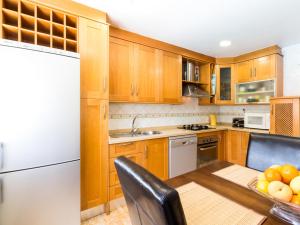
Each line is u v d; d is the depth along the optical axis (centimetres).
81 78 172
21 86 127
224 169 120
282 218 67
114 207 198
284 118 242
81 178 172
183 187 94
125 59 227
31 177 132
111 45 215
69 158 149
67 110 146
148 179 49
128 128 265
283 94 290
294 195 63
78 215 156
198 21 202
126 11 183
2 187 122
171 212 40
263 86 293
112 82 216
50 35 158
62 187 146
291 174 68
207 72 338
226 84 344
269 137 130
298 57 273
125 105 262
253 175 110
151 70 252
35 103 132
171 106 318
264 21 201
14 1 147
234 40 256
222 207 76
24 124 128
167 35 240
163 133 253
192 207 76
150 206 47
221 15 189
